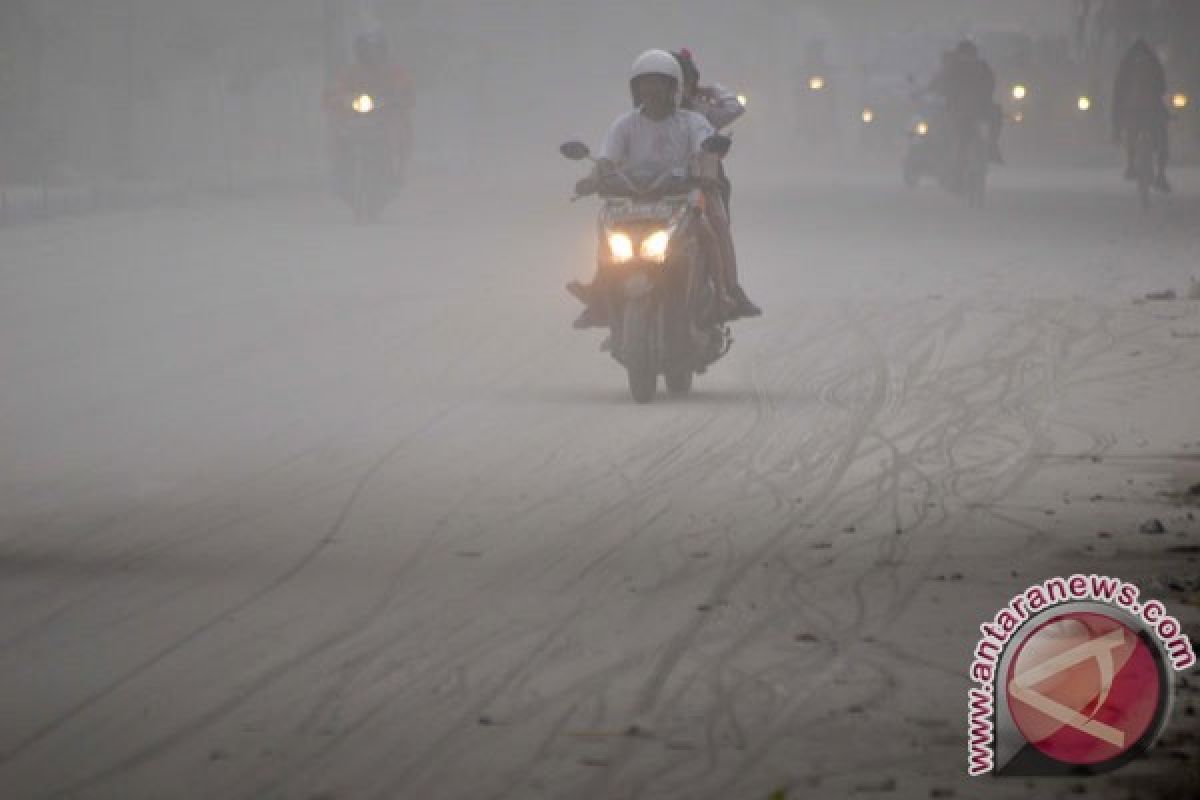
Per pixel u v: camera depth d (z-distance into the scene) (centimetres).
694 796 1530
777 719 1730
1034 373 4016
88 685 1864
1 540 2552
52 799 1547
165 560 2419
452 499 2795
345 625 2081
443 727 1716
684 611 2134
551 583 2273
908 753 1631
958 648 1961
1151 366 4088
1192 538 2498
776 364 4238
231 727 1723
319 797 1539
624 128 3859
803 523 2608
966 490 2827
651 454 3148
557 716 1747
